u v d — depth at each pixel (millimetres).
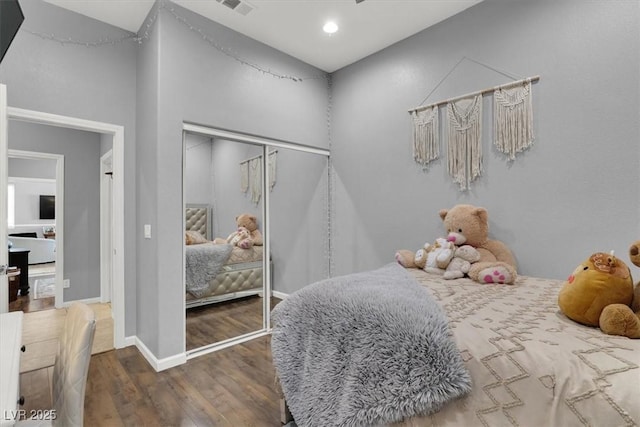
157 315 2486
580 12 2154
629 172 1974
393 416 1193
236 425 1812
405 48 3156
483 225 2420
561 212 2236
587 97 2125
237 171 3082
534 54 2354
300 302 1681
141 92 2857
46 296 4715
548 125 2287
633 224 1959
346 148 3707
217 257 2932
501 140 2506
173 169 2582
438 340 1177
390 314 1327
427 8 2717
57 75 2590
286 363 1637
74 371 1088
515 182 2445
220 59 2887
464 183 2719
